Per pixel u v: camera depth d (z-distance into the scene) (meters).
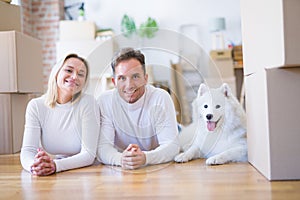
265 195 1.09
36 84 2.79
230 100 1.78
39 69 2.87
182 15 4.91
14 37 2.41
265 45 1.34
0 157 2.27
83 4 4.95
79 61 1.77
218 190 1.18
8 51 2.42
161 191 1.19
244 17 1.70
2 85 2.42
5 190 1.27
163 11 4.93
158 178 1.40
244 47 1.71
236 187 1.21
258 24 1.43
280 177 1.28
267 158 1.31
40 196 1.17
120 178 1.42
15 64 2.41
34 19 4.85
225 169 1.54
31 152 1.69
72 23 4.56
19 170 1.69
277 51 1.21
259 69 1.42
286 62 1.16
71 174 1.52
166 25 4.93
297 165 1.27
